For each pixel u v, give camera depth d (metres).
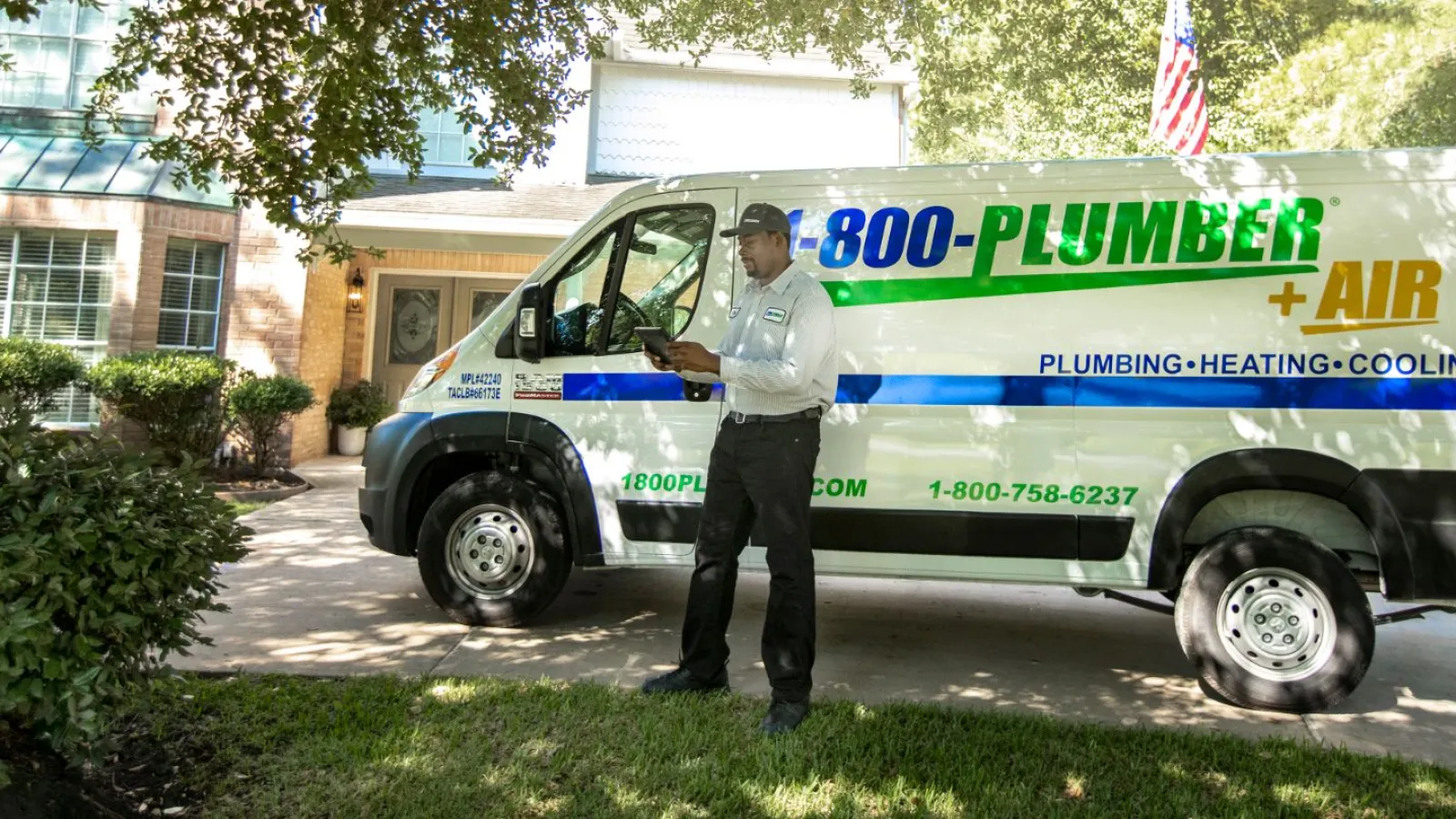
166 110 10.57
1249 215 4.19
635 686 4.18
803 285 3.71
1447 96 13.98
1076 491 4.30
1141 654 4.98
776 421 3.68
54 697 2.64
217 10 5.38
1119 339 4.27
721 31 8.77
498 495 4.98
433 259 12.73
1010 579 4.39
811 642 3.67
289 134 5.68
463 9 5.60
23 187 9.83
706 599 3.93
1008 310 4.38
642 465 4.77
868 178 4.57
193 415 9.50
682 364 3.53
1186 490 4.18
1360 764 3.45
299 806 2.96
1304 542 4.12
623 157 12.71
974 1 12.72
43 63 10.59
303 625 5.04
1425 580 3.97
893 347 4.46
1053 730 3.69
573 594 5.91
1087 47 17.70
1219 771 3.38
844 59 9.21
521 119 6.30
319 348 11.62
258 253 10.67
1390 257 4.06
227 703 3.71
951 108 15.52
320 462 11.41
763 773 3.24
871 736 3.55
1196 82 11.52
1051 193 4.38
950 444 4.41
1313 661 4.09
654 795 3.09
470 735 3.50
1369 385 4.05
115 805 2.88
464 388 5.06
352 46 5.30
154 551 2.88
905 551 4.46
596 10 7.98
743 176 4.74
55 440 2.92
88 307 10.09
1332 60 13.62
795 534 3.66
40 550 2.59
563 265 4.98
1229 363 4.17
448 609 5.05
